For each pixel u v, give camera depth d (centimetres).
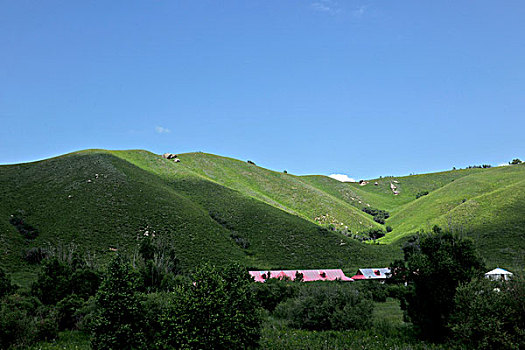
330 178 19700
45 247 5384
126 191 7838
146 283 3444
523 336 1277
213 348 1277
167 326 1345
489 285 1427
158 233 6481
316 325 2142
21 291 2873
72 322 2261
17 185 7738
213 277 1380
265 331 2038
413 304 1683
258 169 15600
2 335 1781
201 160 15188
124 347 1473
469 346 1360
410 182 19800
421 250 1791
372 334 1850
